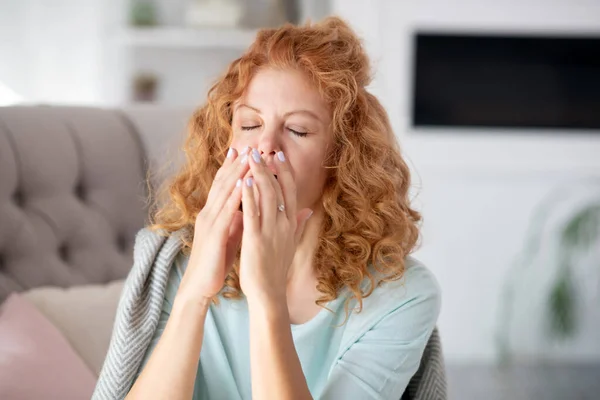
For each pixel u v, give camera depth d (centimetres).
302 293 120
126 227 197
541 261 381
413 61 373
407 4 370
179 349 105
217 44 403
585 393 336
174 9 412
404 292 118
